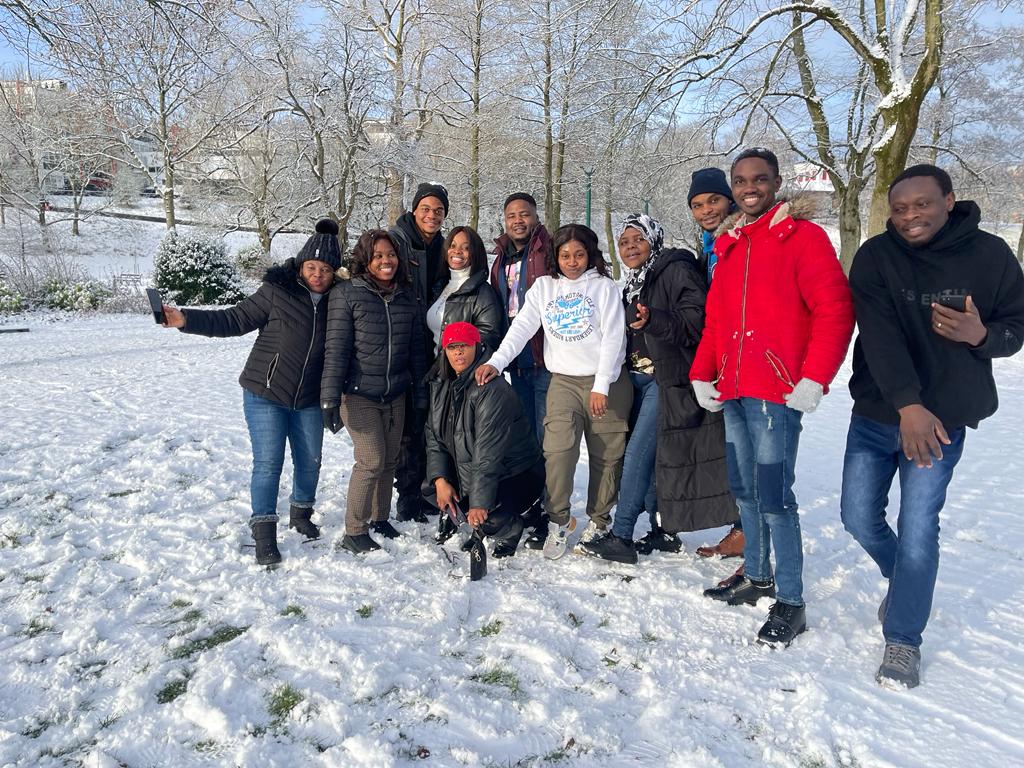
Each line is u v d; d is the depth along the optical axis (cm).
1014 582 315
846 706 220
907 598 239
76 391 788
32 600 299
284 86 2245
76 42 862
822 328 253
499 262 406
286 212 2948
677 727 213
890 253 238
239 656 252
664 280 326
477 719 218
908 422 227
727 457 292
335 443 568
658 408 323
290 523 382
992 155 1784
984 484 462
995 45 1481
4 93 1036
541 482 360
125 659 254
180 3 926
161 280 1955
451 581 318
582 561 343
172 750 206
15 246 2623
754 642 267
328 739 210
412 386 380
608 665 250
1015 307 226
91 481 462
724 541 350
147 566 333
